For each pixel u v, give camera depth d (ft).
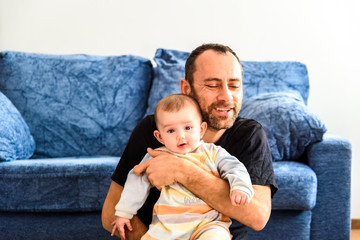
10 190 6.52
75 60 8.95
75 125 8.50
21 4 10.12
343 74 9.89
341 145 6.73
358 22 9.84
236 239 4.10
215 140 4.48
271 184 4.11
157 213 3.92
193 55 4.45
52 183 6.51
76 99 8.65
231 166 3.91
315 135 6.84
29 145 7.85
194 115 4.18
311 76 9.96
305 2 9.96
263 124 7.09
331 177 6.72
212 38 10.12
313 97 9.95
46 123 8.48
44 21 10.15
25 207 6.53
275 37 10.04
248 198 3.58
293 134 6.94
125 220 4.10
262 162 4.15
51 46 10.16
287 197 6.30
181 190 3.97
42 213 6.66
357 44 9.86
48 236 6.61
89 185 6.52
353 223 9.72
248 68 8.77
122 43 10.17
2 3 10.11
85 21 10.15
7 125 7.18
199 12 10.11
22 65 8.79
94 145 8.51
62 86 8.70
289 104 7.21
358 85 9.87
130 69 8.96
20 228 6.63
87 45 10.18
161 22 10.14
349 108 9.89
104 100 8.69
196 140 4.19
